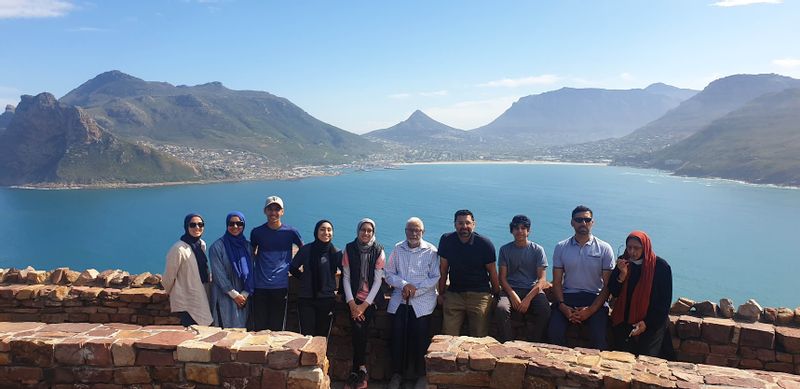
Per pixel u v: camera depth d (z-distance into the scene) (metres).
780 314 5.92
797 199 170.25
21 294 7.16
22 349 4.66
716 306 6.24
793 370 5.52
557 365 4.46
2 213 146.25
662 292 5.80
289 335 4.89
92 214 144.38
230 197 180.25
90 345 4.64
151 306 7.11
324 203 167.12
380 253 6.55
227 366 4.52
